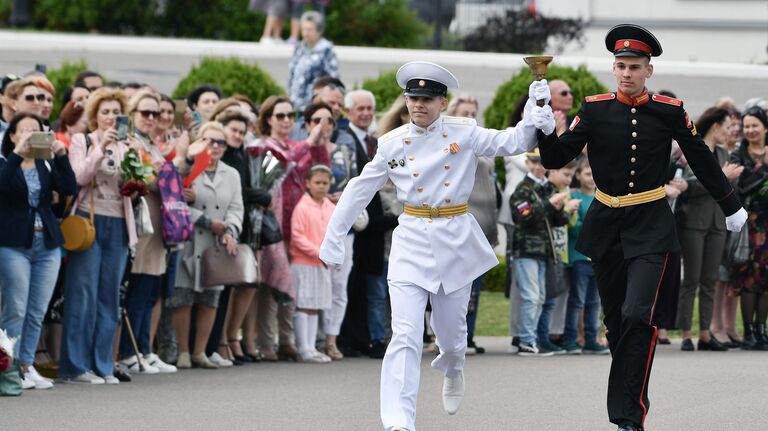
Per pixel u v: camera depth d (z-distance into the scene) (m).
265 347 39.09
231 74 58.03
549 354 41.03
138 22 100.75
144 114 34.88
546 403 30.19
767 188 42.53
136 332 35.25
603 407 29.64
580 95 57.62
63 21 98.81
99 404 29.52
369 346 40.38
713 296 43.03
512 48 88.19
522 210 40.44
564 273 41.31
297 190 39.16
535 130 25.00
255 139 39.91
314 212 38.81
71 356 32.97
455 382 26.58
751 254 42.94
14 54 74.25
